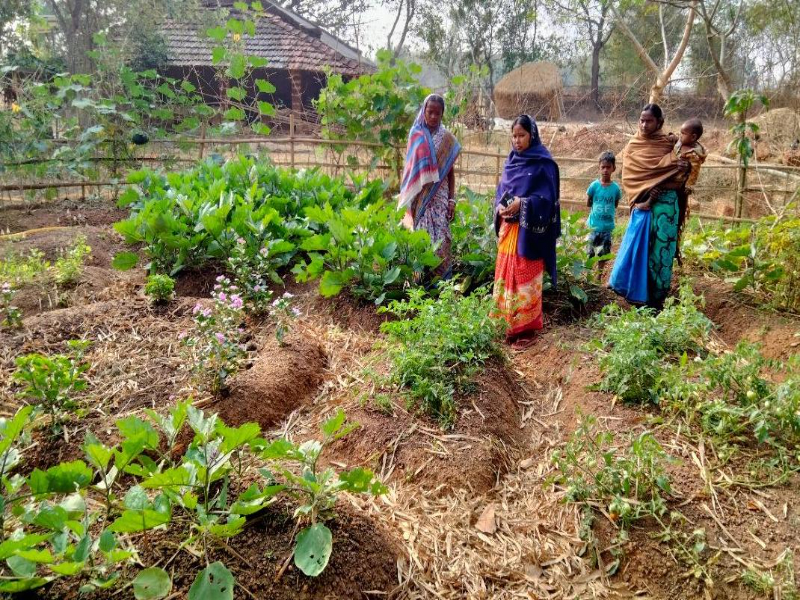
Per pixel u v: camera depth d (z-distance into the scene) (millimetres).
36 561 2090
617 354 3824
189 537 2359
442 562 2742
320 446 2742
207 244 5684
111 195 9219
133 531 2266
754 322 4961
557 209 4559
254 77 16672
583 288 5523
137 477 2924
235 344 3652
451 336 3785
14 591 2041
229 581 2182
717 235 6137
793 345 4512
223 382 3477
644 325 4062
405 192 5305
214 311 3801
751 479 3094
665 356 3941
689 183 5156
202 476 2436
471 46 23141
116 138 9422
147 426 2617
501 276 4668
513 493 3209
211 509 2523
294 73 16203
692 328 4258
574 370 4168
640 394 3676
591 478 3143
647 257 5137
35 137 8766
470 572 2721
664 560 2740
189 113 11977
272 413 3578
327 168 9773
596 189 6262
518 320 4652
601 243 6309
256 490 2461
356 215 5004
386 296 4961
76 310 4398
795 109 10797
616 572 2783
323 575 2379
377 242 4934
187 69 16047
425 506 3023
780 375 4160
